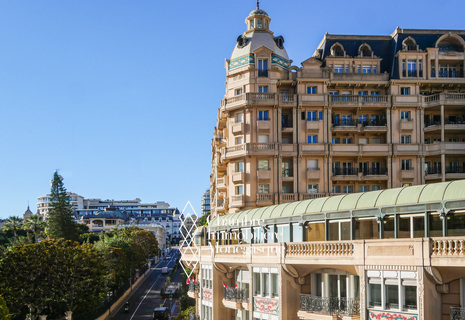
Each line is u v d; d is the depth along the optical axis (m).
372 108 71.12
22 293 63.25
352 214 29.66
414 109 70.81
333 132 71.25
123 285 105.88
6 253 63.94
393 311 25.39
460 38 72.12
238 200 68.81
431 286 24.23
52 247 67.50
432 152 69.81
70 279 67.81
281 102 69.69
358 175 69.81
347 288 29.84
